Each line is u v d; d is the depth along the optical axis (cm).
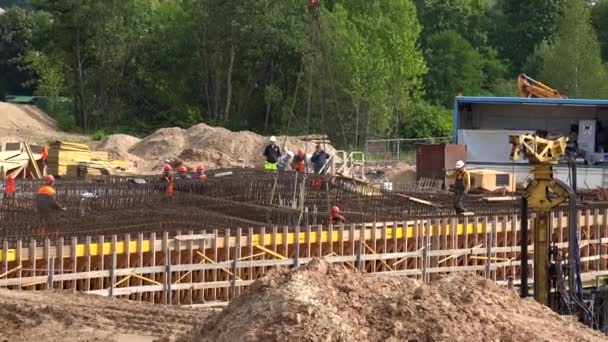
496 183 4684
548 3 11050
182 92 9050
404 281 1486
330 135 8012
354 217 3472
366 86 7938
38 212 3147
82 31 8538
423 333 1298
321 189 3953
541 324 1420
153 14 9562
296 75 8562
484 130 5200
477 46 11112
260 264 2898
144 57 8981
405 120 8581
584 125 5222
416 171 5256
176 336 1841
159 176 4400
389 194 3975
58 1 8400
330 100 7925
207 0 8581
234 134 6288
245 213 3547
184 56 8975
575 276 2216
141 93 9050
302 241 3030
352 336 1276
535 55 10269
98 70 8738
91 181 4081
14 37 11431
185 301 2806
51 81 9156
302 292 1353
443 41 10100
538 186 2208
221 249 2889
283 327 1288
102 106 8794
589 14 10094
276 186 3819
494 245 3419
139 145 6269
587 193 4462
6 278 2577
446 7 11138
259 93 8981
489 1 13812
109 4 8469
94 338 1848
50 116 8775
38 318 1998
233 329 1332
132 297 2694
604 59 10931
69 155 4953
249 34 8556
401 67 8325
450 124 8738
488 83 10525
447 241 3341
